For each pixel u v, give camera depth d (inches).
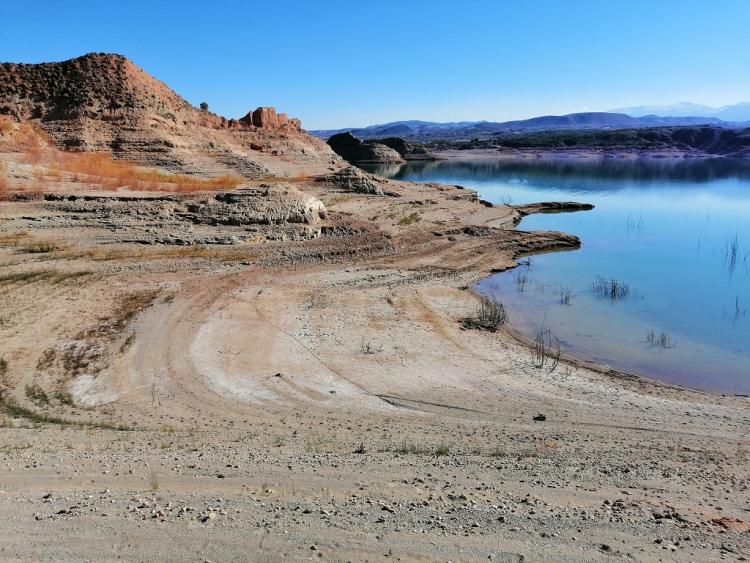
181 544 219.9
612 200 2437.3
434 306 901.2
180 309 783.7
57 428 435.5
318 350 686.5
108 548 214.5
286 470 331.0
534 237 1456.7
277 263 1069.8
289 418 497.4
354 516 256.1
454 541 231.1
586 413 541.3
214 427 466.3
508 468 356.2
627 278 1133.7
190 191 1476.4
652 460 401.4
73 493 277.3
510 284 1071.6
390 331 773.3
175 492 285.4
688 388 638.5
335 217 1428.4
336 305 868.6
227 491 289.6
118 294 821.9
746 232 1664.6
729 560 222.1
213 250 1096.2
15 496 269.9
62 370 574.9
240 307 813.9
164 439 418.9
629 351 749.3
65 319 708.7
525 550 225.3
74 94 2228.1
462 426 490.0
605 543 233.9
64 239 1058.1
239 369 611.5
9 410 475.2
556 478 335.3
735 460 413.4
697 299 989.8
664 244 1491.1
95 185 1433.3
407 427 480.7
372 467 343.9
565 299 972.6
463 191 2427.4
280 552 216.7
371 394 571.5
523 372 655.1
